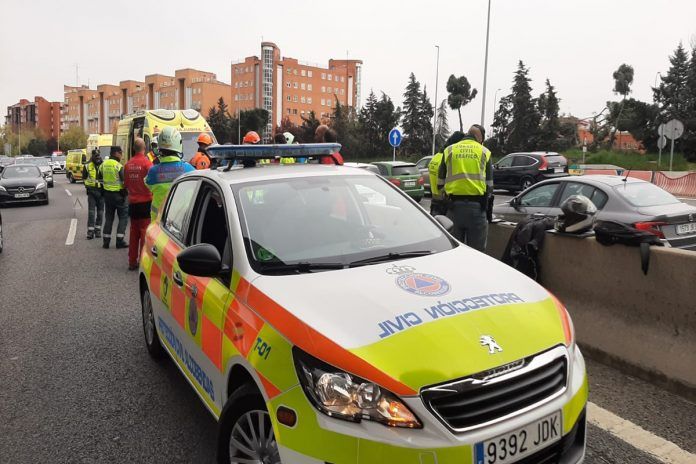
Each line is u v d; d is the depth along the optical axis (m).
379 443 2.18
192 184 4.31
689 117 47.06
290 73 111.75
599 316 4.65
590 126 63.34
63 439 3.72
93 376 4.73
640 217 7.44
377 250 3.33
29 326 6.15
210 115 81.38
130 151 17.03
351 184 3.94
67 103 165.00
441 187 6.57
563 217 5.02
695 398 3.85
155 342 4.95
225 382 2.94
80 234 13.20
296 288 2.82
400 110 67.06
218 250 3.49
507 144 57.22
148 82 126.00
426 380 2.24
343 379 2.28
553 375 2.51
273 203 3.54
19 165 21.64
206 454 3.49
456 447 2.18
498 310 2.65
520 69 56.16
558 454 2.50
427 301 2.67
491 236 6.54
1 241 10.84
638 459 3.21
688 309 3.98
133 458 3.46
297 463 2.32
